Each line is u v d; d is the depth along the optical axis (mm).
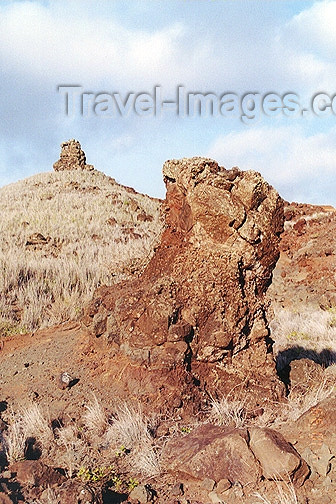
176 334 6062
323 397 5789
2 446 4863
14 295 12984
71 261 16375
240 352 6410
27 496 3928
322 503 3654
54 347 7711
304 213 29672
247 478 4031
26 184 39562
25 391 6324
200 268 6398
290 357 8719
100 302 7211
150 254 7789
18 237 25500
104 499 3996
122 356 6395
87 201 33500
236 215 6238
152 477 4355
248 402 5996
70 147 45344
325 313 13500
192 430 4988
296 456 3943
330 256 20141
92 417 5488
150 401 5805
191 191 6496
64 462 4684
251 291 6523
